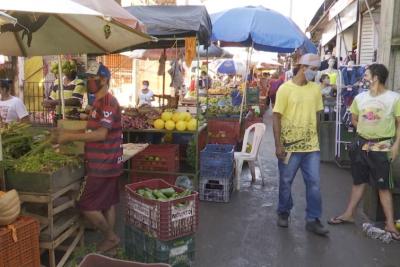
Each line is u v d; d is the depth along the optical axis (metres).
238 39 7.35
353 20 10.01
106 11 3.17
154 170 6.62
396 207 5.24
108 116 3.88
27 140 3.99
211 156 6.18
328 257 4.38
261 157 9.71
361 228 5.16
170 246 3.67
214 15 8.02
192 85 15.82
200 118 7.02
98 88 3.94
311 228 5.02
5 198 3.01
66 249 3.99
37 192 3.46
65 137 3.82
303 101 4.77
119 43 5.18
